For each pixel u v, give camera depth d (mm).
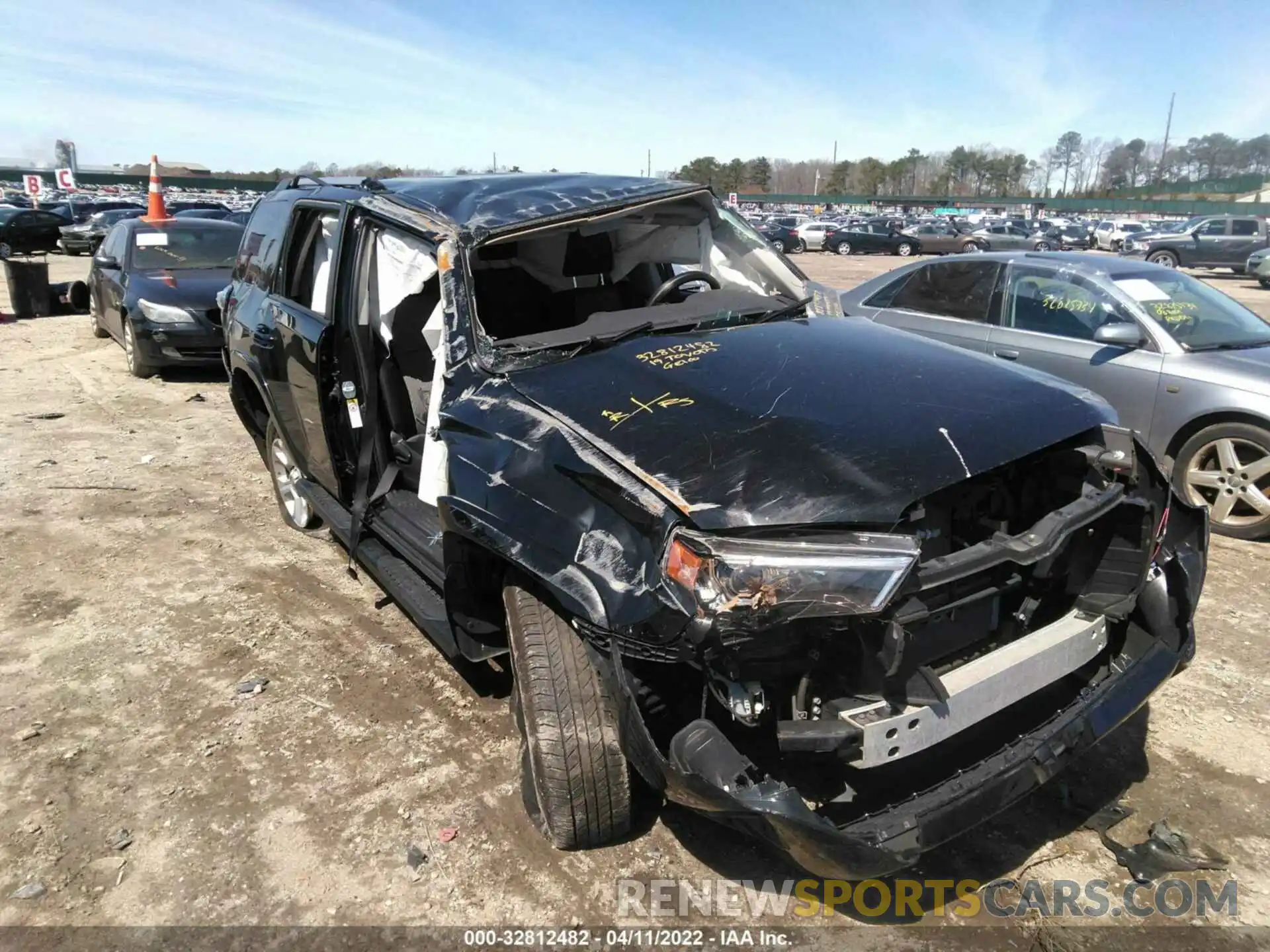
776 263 3945
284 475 5340
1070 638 2529
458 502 2719
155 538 5238
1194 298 5715
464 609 2889
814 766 2393
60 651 3961
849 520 2145
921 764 2492
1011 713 2697
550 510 2480
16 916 2541
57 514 5578
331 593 4555
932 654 2367
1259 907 2525
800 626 2090
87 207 31453
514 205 3531
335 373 3941
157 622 4234
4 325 13141
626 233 4062
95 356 10672
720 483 2244
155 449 6949
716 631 2057
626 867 2717
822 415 2488
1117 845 2770
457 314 3213
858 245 37938
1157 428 5273
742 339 3146
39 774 3143
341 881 2668
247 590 4586
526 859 2752
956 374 2822
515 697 2828
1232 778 3059
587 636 2395
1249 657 3828
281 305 4555
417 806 2986
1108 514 2646
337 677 3770
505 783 3098
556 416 2693
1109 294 5605
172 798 3025
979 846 2787
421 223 3480
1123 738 3281
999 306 6109
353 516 3939
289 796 3035
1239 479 5055
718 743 2131
